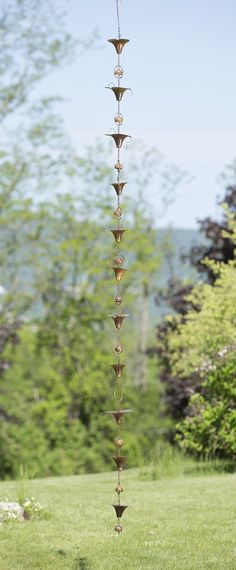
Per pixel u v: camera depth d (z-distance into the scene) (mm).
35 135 40281
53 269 39812
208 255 25594
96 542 10023
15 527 11141
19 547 9812
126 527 10914
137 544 9852
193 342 19953
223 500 12820
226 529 10570
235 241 21000
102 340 39031
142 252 41469
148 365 40500
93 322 39219
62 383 37094
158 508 12297
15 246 39938
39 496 14250
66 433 36188
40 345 37812
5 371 35250
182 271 41844
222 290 19531
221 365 18578
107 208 40875
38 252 40094
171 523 11062
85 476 18953
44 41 40219
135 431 37406
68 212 40281
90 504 13062
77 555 9367
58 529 10922
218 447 19094
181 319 25578
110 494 14242
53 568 8812
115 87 7137
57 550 9609
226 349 18656
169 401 26547
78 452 36156
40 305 40125
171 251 42156
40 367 37281
